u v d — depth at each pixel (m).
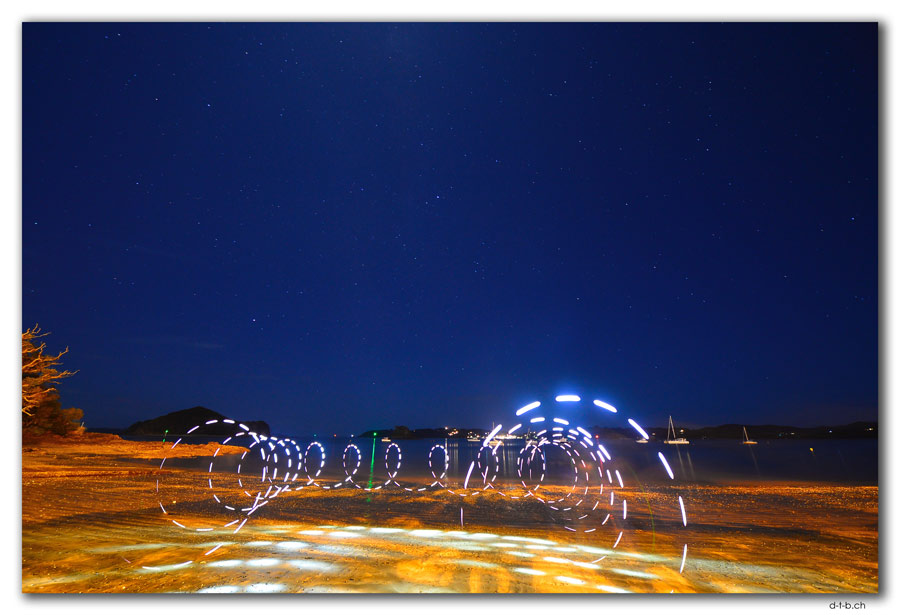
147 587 5.17
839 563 6.34
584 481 19.25
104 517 9.16
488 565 5.96
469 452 50.50
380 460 35.69
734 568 6.08
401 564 5.96
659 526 8.80
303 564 5.95
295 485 15.64
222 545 6.95
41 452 25.61
